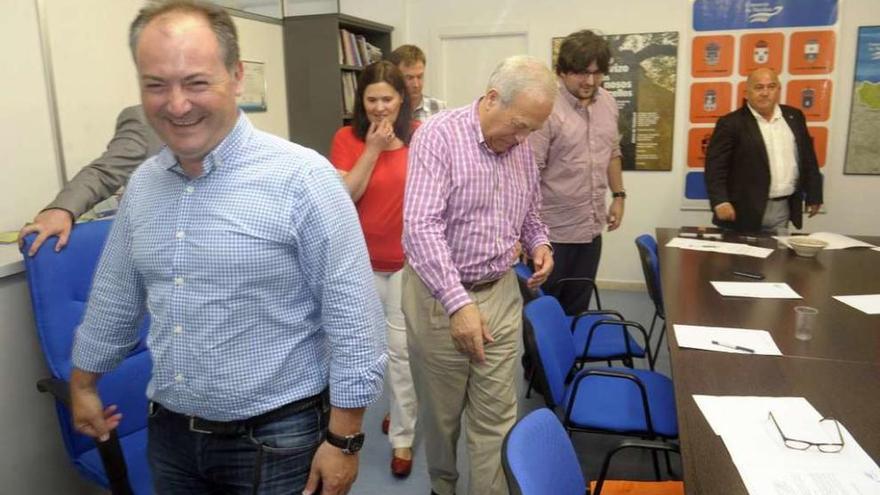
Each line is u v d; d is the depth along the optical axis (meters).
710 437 1.34
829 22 4.44
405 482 2.52
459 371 1.95
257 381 1.20
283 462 1.25
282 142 1.21
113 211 2.45
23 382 1.84
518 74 1.66
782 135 3.66
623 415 2.11
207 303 1.16
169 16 1.05
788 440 1.30
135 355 1.92
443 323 1.90
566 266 3.24
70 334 1.74
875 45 4.39
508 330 1.93
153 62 1.04
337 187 1.20
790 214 3.78
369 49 4.87
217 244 1.14
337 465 1.23
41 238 1.69
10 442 1.81
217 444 1.26
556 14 4.91
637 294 5.03
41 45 2.61
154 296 1.22
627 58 4.83
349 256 1.19
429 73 5.24
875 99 4.45
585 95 3.01
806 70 4.54
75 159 2.80
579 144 3.07
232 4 3.90
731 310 2.22
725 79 4.69
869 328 2.02
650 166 4.94
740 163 3.67
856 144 4.54
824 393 1.54
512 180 1.90
